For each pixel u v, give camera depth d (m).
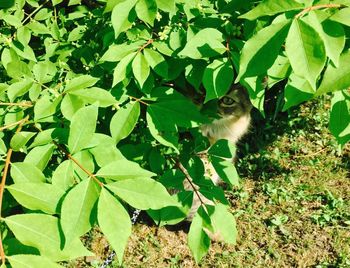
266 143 5.39
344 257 4.11
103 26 2.29
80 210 1.16
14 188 1.18
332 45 1.03
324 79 1.06
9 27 2.38
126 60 1.68
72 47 2.34
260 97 1.55
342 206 4.61
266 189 4.83
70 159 1.37
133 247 4.22
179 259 4.18
